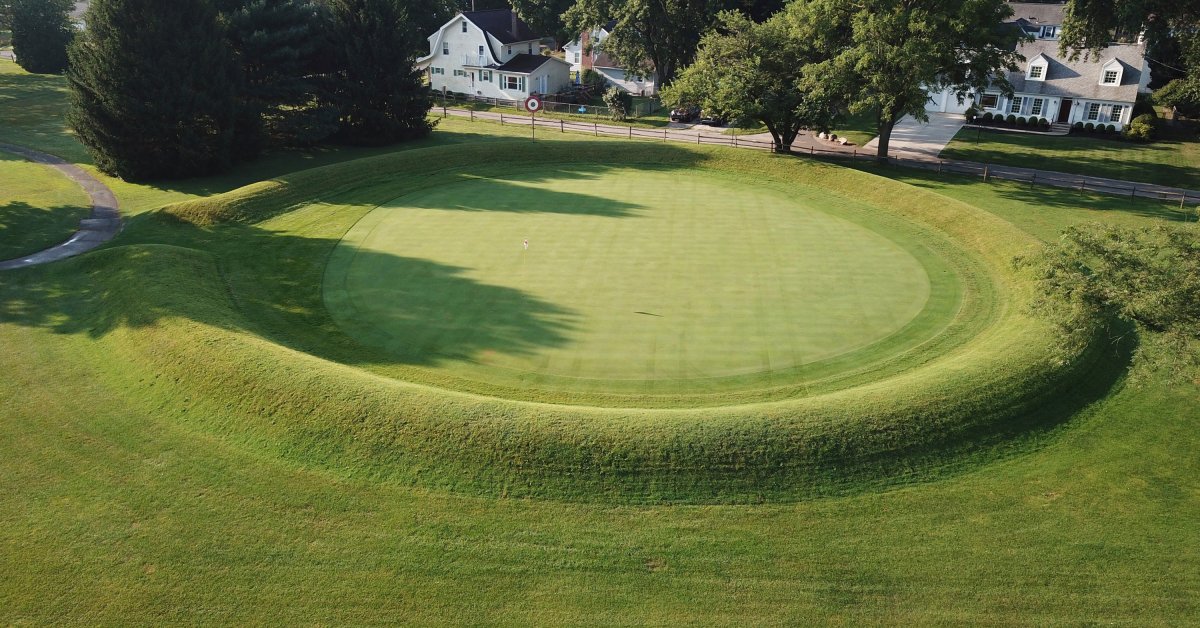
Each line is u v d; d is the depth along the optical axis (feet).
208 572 59.36
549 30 364.79
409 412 75.72
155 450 72.64
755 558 61.62
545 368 92.07
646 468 70.08
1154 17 189.06
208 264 117.39
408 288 113.29
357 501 66.95
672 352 96.12
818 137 239.50
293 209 146.92
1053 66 249.34
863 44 173.68
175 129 168.14
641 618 56.49
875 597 58.08
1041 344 89.81
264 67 202.08
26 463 70.33
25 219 139.13
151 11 162.81
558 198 159.43
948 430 75.46
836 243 135.33
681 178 178.29
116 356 88.33
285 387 79.51
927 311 108.37
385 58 214.28
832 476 70.13
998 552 62.13
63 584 57.82
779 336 100.53
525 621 56.13
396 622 55.83
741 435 73.15
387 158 174.50
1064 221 152.97
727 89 187.32
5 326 95.61
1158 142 225.97
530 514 65.92
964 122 259.19
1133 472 71.87
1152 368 70.23
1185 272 69.87
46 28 283.18
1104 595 58.13
